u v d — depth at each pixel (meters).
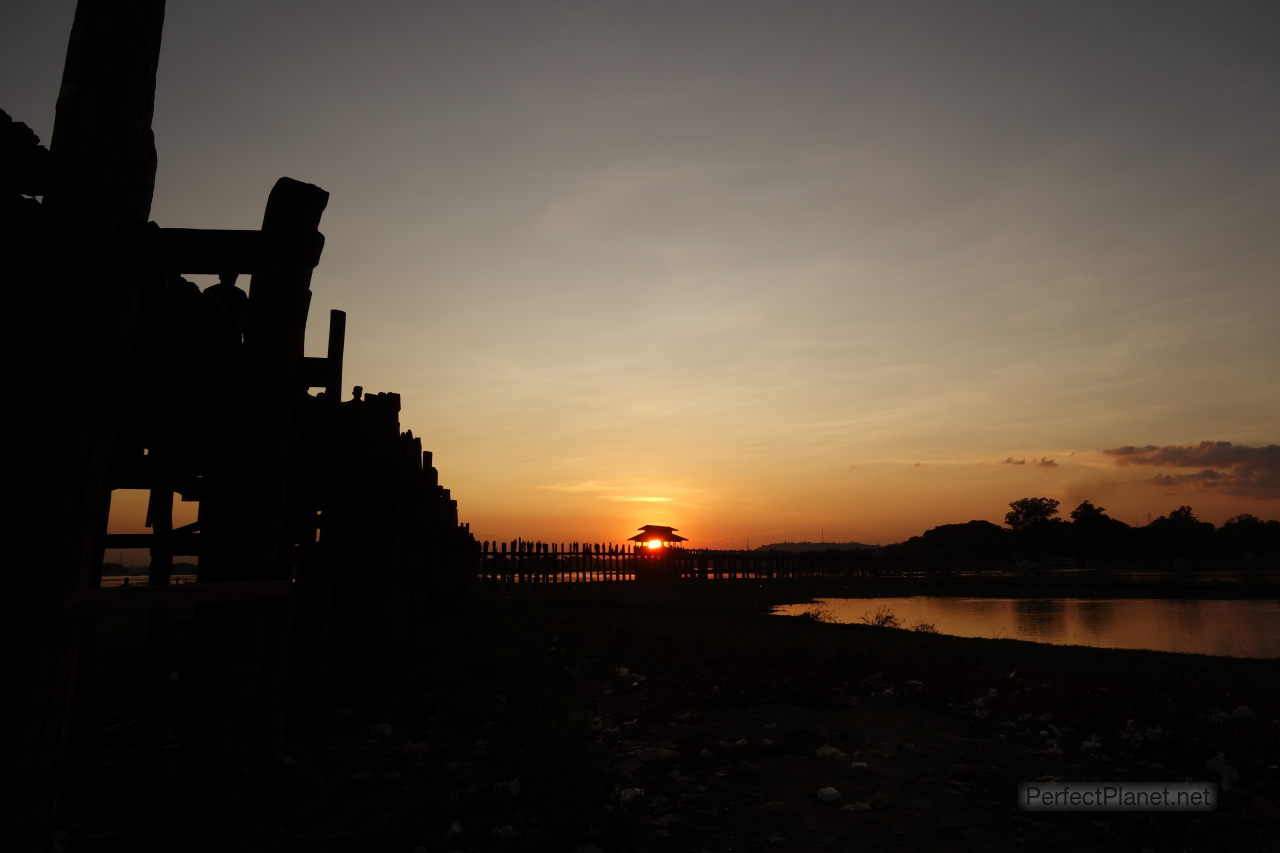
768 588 37.38
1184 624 21.86
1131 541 100.44
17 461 2.47
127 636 12.06
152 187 2.90
